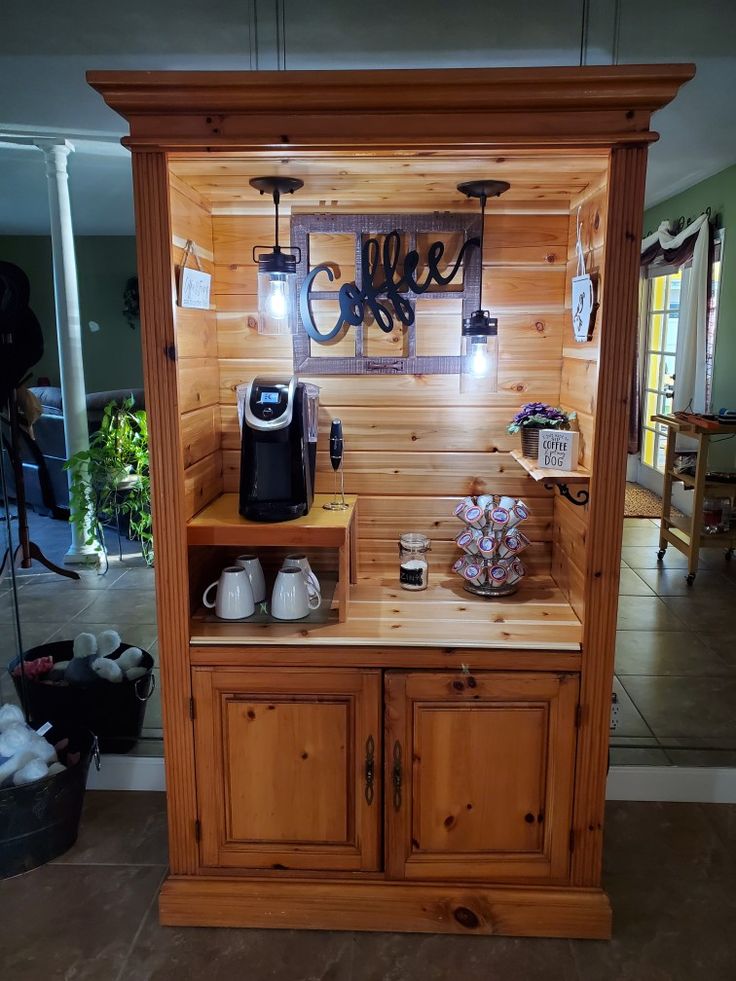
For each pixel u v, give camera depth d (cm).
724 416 325
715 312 403
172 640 178
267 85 147
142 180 157
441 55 200
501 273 202
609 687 175
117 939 182
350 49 197
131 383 289
